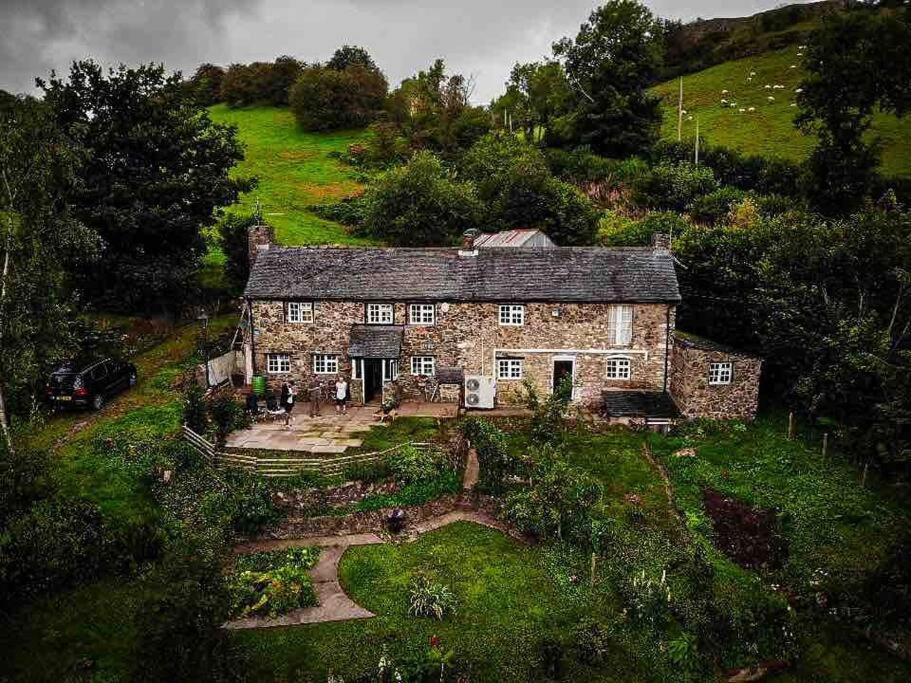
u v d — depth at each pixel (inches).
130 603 800.3
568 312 1353.3
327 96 3860.7
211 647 661.3
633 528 989.2
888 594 797.9
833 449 1200.8
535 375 1385.3
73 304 1090.7
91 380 1195.9
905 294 1171.9
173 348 1539.1
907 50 1978.3
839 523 989.2
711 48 4350.4
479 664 737.6
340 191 2928.2
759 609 795.4
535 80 3102.9
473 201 2347.4
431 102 3348.9
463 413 1341.0
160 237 1606.8
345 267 1422.2
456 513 1052.5
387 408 1299.2
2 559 775.1
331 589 864.3
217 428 1157.7
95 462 1019.9
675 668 747.4
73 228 1072.8
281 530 982.4
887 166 2415.1
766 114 3208.7
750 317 1450.5
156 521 935.7
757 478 1114.1
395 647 755.4
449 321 1366.9
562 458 1061.8
